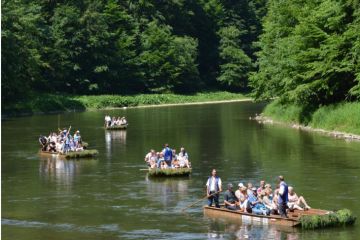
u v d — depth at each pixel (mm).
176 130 74562
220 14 167250
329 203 33375
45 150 56062
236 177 41812
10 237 28172
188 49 152500
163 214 32062
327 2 70000
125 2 151750
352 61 66375
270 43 87188
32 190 38906
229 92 159875
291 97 70375
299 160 47938
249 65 160250
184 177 42719
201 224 29750
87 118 96875
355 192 35875
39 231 29172
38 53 121688
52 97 120375
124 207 33875
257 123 81438
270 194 31406
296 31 72750
